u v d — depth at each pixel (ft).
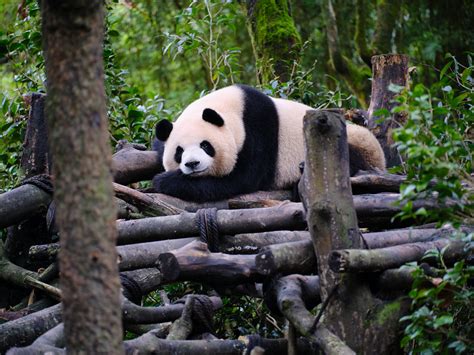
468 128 30.55
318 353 23.86
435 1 68.18
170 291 32.78
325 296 23.21
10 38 43.83
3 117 42.52
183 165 34.27
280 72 52.90
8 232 32.53
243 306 32.35
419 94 21.81
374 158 35.99
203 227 27.20
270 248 23.17
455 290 22.35
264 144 36.17
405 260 23.49
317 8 69.92
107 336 16.30
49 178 31.04
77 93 16.06
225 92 36.96
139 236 27.81
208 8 48.85
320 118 23.04
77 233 16.16
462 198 24.12
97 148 16.25
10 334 25.00
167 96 73.77
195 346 23.65
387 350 23.30
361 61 72.54
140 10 72.33
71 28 15.98
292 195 35.73
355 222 23.36
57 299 28.32
